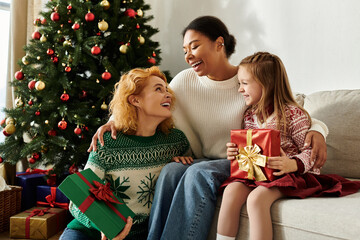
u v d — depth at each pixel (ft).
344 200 3.59
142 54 7.07
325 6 6.51
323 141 4.11
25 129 6.49
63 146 6.19
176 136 4.76
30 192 6.82
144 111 4.30
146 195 4.36
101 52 6.80
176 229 3.78
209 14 8.52
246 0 7.72
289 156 4.17
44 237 5.83
